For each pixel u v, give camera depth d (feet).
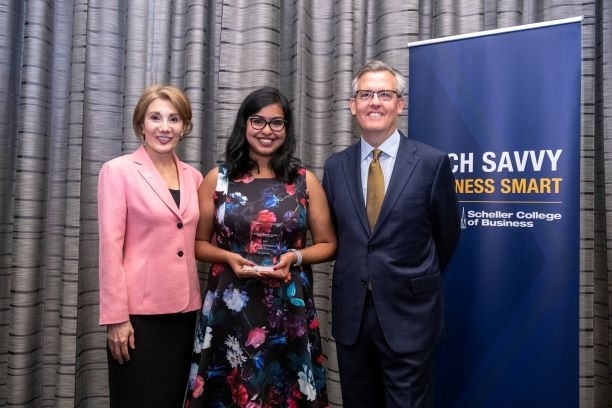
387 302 4.63
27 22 6.76
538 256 5.40
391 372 4.67
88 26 7.04
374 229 4.70
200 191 5.19
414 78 5.88
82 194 7.03
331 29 7.27
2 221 7.04
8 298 7.14
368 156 4.98
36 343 6.97
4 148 7.00
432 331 4.70
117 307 4.51
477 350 5.67
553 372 5.38
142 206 4.70
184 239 4.85
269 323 4.77
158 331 4.77
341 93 6.97
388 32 7.00
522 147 5.40
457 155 5.68
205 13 7.10
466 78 5.61
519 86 5.39
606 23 6.71
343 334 4.80
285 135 5.10
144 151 5.01
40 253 6.93
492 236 5.59
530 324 5.45
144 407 4.69
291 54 7.23
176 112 4.90
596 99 6.97
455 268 5.75
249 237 4.79
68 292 6.87
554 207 5.31
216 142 7.14
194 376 4.86
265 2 6.93
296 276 4.89
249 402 4.60
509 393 5.55
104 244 4.57
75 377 6.88
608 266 6.66
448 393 5.81
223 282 4.80
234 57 7.06
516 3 6.87
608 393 6.84
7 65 6.98
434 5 7.07
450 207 4.86
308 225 5.18
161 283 4.71
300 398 4.80
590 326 6.67
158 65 7.27
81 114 7.02
